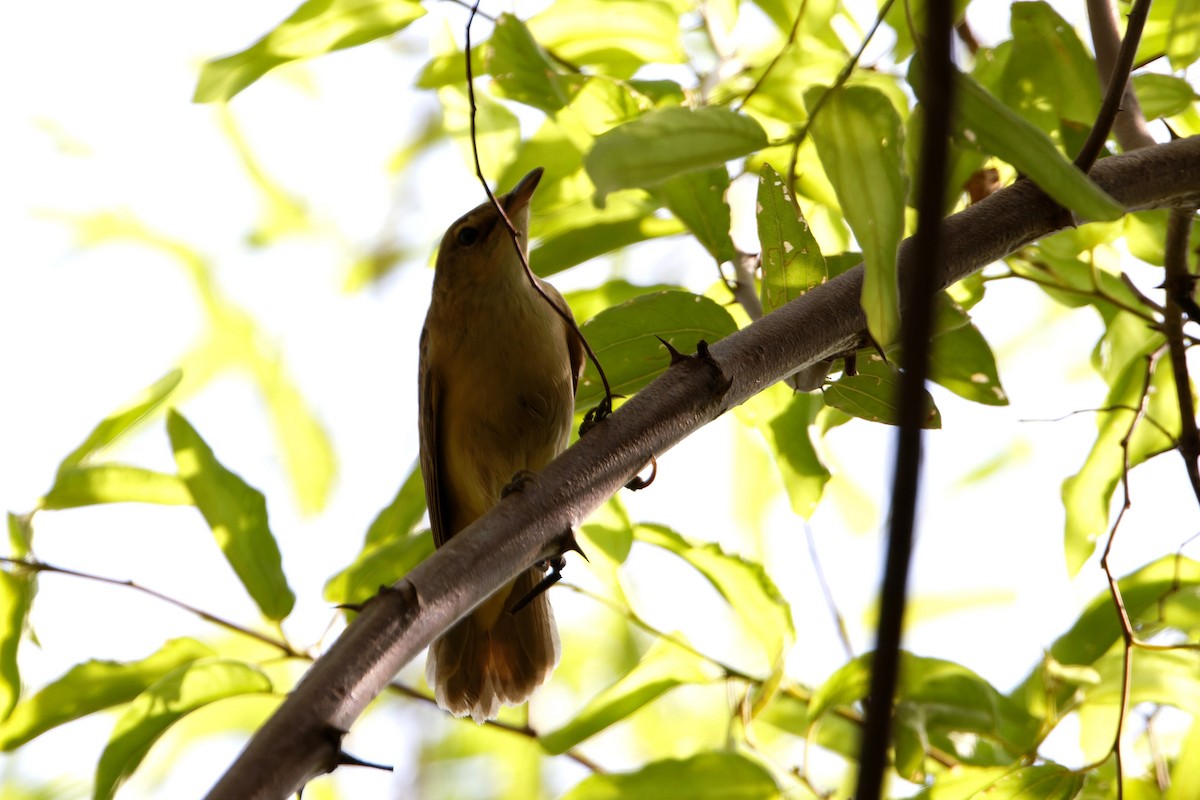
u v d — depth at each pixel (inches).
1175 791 258.1
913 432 121.2
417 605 169.3
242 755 148.9
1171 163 217.9
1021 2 269.4
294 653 285.1
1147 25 286.0
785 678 319.3
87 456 287.3
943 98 127.3
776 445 298.0
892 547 120.5
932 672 282.7
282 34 287.9
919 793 255.6
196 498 285.7
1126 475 257.9
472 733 432.8
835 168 168.9
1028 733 281.6
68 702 278.5
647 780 273.3
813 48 290.5
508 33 281.7
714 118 174.4
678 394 200.2
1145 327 305.0
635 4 307.4
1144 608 288.8
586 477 193.3
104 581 276.4
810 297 211.3
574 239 303.7
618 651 453.7
